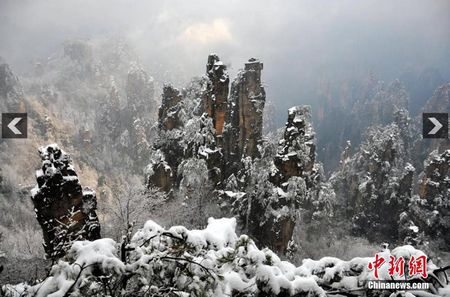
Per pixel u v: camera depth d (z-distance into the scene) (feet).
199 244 17.84
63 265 14.46
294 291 15.89
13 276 60.03
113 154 379.96
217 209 125.80
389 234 192.34
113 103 415.03
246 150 153.48
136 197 101.55
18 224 217.56
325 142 528.63
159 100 497.46
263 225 113.80
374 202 196.54
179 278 15.49
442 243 177.78
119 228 87.30
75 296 13.64
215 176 129.80
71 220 67.21
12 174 295.28
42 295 14.07
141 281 14.19
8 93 382.42
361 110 499.51
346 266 18.84
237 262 16.80
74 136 407.85
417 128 376.07
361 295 17.72
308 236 151.94
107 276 14.35
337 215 205.77
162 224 111.75
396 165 207.10
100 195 289.94
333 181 231.91
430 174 192.13
